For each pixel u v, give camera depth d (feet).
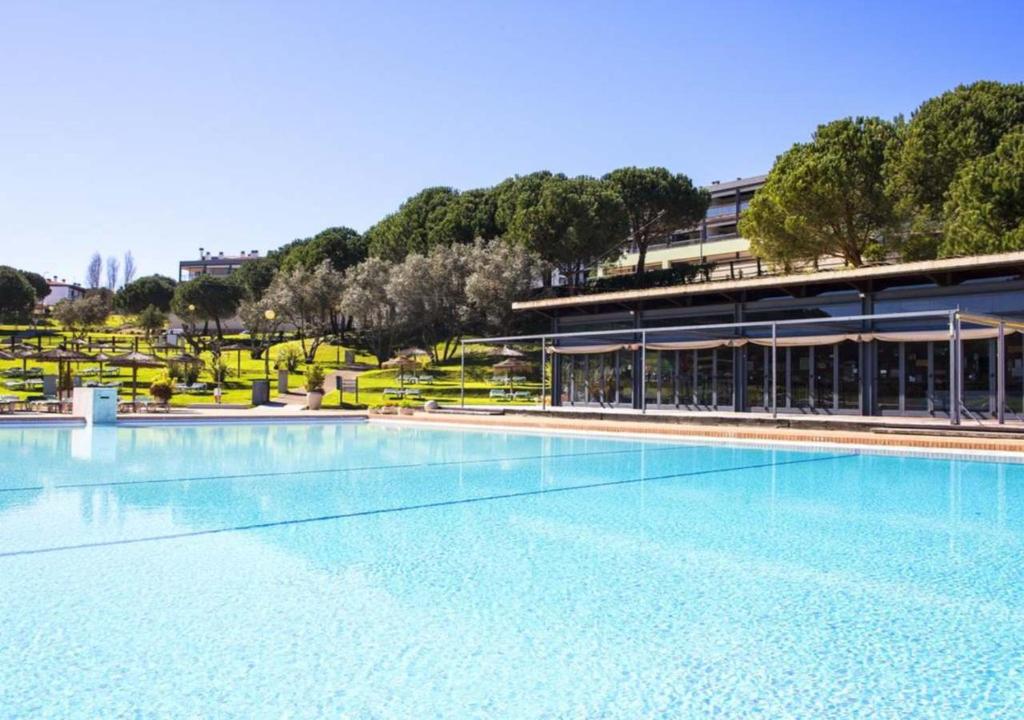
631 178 196.13
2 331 227.61
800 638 17.80
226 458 54.54
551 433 79.20
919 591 21.63
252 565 24.25
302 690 14.70
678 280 175.83
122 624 18.48
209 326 301.22
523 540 28.19
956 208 102.17
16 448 60.59
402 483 42.65
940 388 71.36
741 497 37.96
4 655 16.39
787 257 123.65
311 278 210.59
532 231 171.94
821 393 79.30
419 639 17.60
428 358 173.68
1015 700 14.39
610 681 15.26
